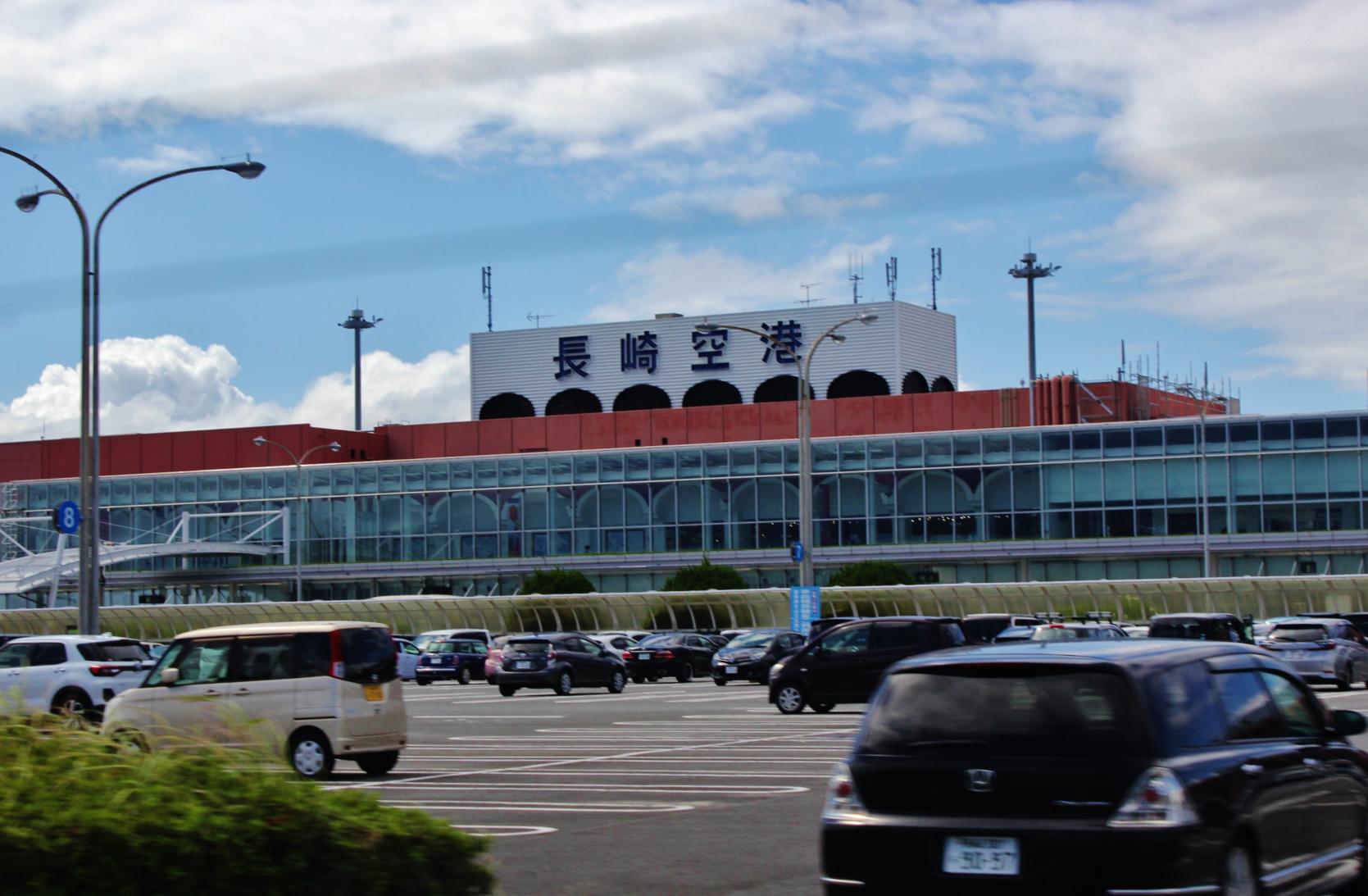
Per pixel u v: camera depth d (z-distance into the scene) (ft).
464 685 167.43
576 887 36.24
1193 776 26.50
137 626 230.89
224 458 303.89
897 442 241.14
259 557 278.67
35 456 320.50
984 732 27.40
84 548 100.89
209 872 21.49
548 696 134.41
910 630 98.37
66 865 20.49
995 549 232.53
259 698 59.98
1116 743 26.48
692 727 88.48
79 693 86.33
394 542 269.85
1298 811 29.76
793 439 248.52
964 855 26.76
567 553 259.19
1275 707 31.09
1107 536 228.43
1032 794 26.63
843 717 95.04
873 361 297.33
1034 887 26.11
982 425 260.21
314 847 22.72
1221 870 26.55
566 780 59.62
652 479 255.09
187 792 22.99
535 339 321.52
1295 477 220.02
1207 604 195.21
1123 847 25.63
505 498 263.70
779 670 99.91
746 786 56.34
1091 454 230.48
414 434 303.89
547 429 291.58
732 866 38.99
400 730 62.23
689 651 170.81
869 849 27.48
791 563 244.63
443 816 48.96
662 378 311.06
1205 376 297.94
